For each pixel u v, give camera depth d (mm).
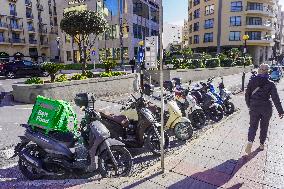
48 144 4305
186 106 7336
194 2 59969
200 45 58125
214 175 4285
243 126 7375
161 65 4172
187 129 6379
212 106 8102
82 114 9359
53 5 64375
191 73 20984
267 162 4816
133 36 42938
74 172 4465
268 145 5762
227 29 53094
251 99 5188
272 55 62438
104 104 11344
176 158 5016
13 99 12086
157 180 4094
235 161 4859
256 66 51000
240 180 4117
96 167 4480
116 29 42938
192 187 3889
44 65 12172
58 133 4438
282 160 4910
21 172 4523
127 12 41844
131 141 5340
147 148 5914
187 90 7453
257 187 3904
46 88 11133
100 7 42219
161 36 4078
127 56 42469
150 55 4262
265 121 5211
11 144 6184
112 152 4457
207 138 6270
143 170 4699
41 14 60781
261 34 54000
